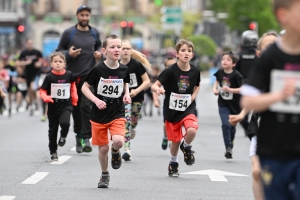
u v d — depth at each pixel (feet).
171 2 473.26
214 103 217.56
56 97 78.48
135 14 558.97
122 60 85.15
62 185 63.05
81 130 85.71
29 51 156.97
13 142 99.09
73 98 80.74
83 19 88.22
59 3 570.46
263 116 35.22
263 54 34.68
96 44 89.71
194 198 58.13
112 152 62.13
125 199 56.85
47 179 66.23
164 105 68.95
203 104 211.82
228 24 409.69
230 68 87.71
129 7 562.66
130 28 329.11
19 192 59.16
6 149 90.43
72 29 88.69
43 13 565.12
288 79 33.73
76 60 87.56
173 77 66.90
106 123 60.70
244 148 98.68
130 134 84.53
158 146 98.07
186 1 650.43
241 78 87.51
